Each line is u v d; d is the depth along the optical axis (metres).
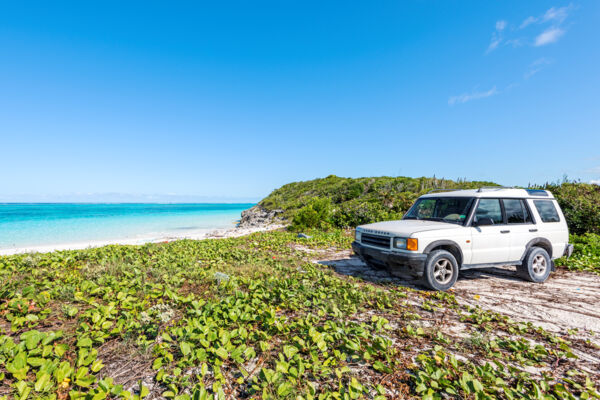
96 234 22.47
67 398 2.39
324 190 41.62
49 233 22.36
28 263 6.69
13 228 25.64
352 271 7.59
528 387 2.73
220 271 6.82
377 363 2.90
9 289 4.54
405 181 37.16
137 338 3.33
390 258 5.85
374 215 18.98
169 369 2.85
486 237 6.16
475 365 3.09
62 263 7.09
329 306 4.44
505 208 6.56
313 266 7.56
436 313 4.56
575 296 5.53
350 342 3.17
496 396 2.58
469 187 32.28
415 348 3.44
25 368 2.55
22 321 3.44
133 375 2.79
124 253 8.77
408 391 2.65
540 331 3.90
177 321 3.94
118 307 4.29
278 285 5.45
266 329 3.69
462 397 2.56
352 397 2.40
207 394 2.40
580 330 4.06
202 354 2.89
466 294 5.60
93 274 5.84
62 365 2.64
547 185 17.08
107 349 3.22
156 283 5.61
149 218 44.16
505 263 6.36
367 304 4.86
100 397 2.30
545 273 6.61
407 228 6.00
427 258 5.66
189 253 9.29
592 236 10.72
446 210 6.73
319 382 2.71
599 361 3.25
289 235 15.88
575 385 2.72
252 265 7.31
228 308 4.03
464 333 3.87
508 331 3.93
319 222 19.44
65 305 4.09
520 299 5.33
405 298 5.25
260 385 2.59
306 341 3.38
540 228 6.78
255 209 45.00
